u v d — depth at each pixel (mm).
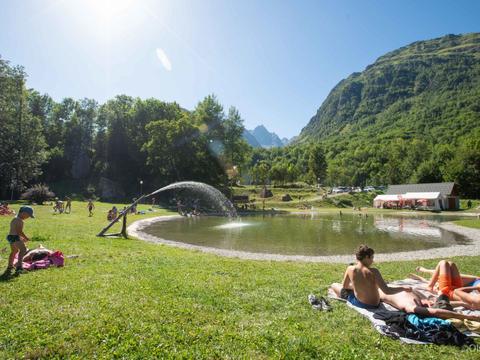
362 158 164375
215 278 9461
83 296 7305
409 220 43938
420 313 5961
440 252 18250
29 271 9625
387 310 6719
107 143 90938
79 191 83438
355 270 7199
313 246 21031
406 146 152500
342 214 57000
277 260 15242
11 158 64125
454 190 73375
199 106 75812
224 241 23062
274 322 6176
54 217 30531
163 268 10719
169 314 6375
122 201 74750
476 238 25062
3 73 59250
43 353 4824
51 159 89000
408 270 11812
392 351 5141
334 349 5145
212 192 66500
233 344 5242
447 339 5375
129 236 22094
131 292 7695
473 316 5871
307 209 70688
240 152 75500
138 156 85750
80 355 4836
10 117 62250
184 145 67562
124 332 5527
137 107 89250
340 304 7332
